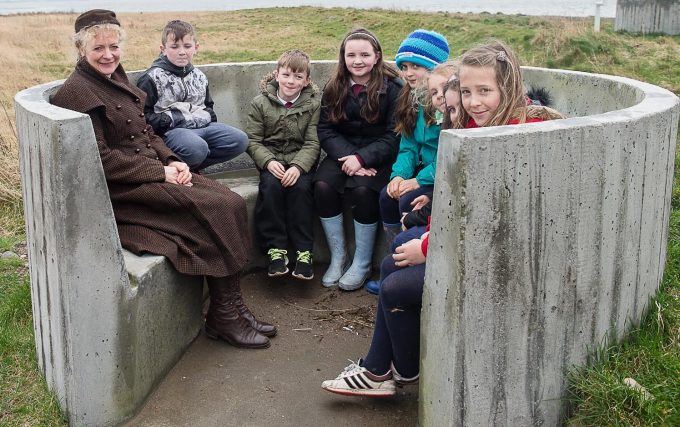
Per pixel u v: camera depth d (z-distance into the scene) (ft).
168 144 12.96
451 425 7.68
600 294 8.24
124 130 10.65
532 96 13.93
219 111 15.93
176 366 10.49
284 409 9.58
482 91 8.40
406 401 9.72
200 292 11.22
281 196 12.85
